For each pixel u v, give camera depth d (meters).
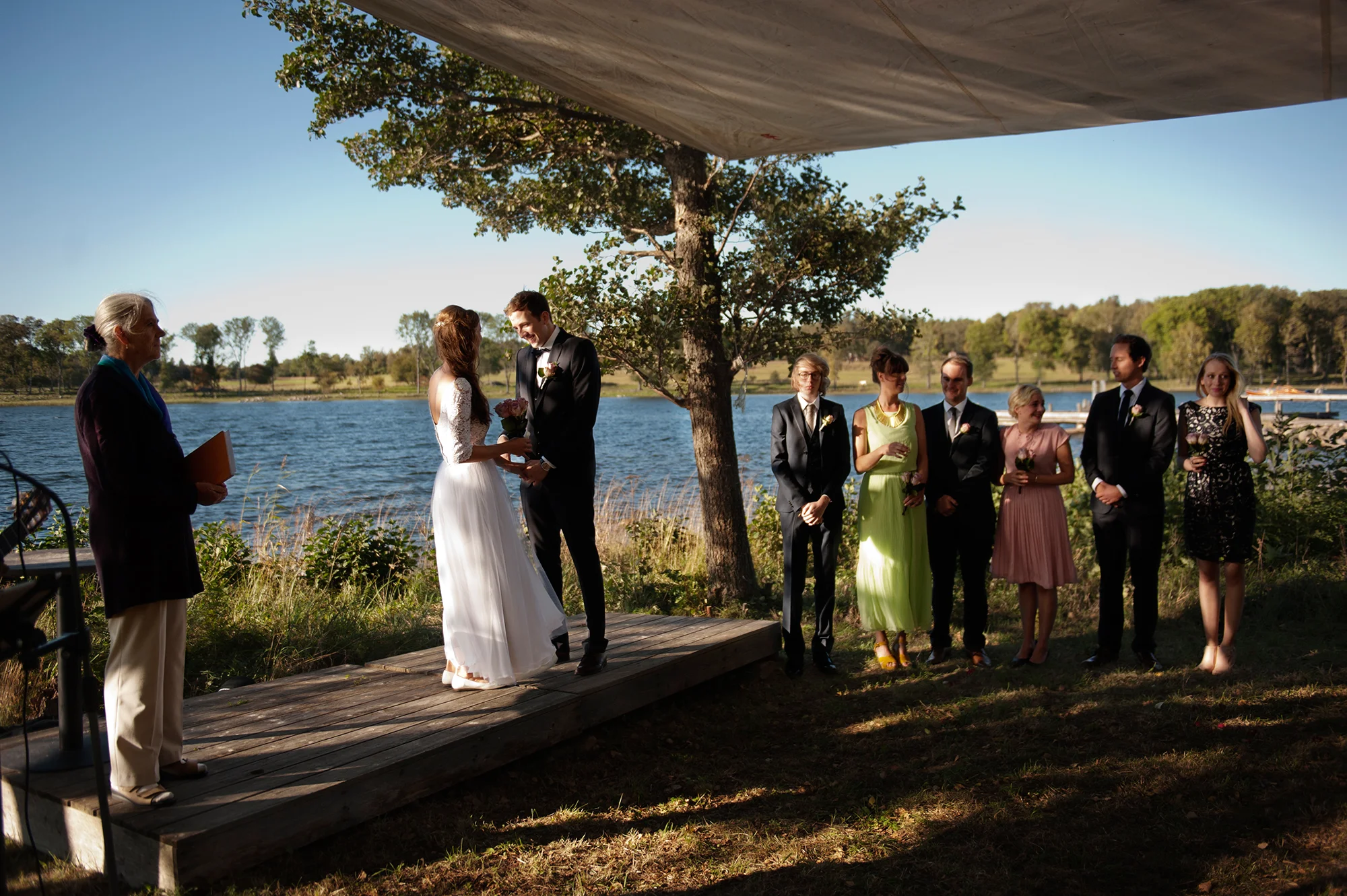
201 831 2.73
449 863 3.07
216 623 6.07
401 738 3.51
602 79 3.60
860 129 4.11
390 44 6.79
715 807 3.59
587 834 3.33
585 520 4.35
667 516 10.89
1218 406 4.99
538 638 4.07
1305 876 2.79
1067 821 3.34
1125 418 5.31
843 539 8.93
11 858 3.10
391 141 7.55
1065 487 8.91
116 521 2.88
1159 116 3.72
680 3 2.82
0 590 2.31
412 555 8.82
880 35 2.97
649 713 4.65
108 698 2.95
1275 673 5.04
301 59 6.73
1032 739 4.22
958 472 5.54
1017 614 6.95
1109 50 2.99
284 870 2.94
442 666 4.67
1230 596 5.04
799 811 3.55
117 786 2.92
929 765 3.99
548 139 7.52
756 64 3.32
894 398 5.57
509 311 4.40
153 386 3.11
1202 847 3.08
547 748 4.07
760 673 5.38
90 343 2.98
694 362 7.48
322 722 3.75
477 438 4.02
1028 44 2.97
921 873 2.98
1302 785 3.51
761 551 9.44
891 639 6.33
